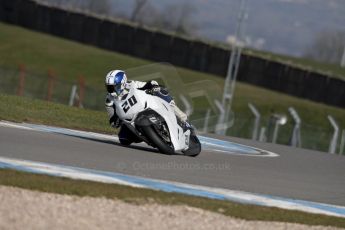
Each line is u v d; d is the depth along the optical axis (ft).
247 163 164.96
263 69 647.15
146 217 95.14
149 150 156.76
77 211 92.79
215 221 98.48
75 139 158.61
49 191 99.50
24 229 82.79
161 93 146.10
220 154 175.52
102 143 158.81
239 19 344.49
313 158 205.57
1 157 118.62
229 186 126.93
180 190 114.73
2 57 635.25
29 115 193.16
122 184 110.93
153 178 122.01
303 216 110.32
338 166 192.44
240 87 607.37
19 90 365.20
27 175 106.01
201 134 236.84
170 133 146.51
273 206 114.93
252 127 335.47
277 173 155.74
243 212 105.81
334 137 301.84
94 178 112.47
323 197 133.08
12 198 93.66
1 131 150.51
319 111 554.87
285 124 328.08
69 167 119.03
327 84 625.82
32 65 622.95
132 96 144.15
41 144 140.26
